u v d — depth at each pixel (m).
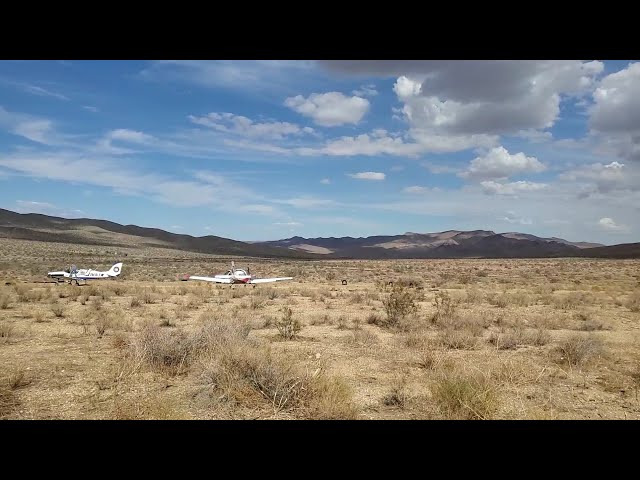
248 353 8.29
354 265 115.38
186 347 9.88
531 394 8.12
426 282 49.12
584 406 7.49
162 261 114.94
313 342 13.36
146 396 7.51
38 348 11.69
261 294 31.69
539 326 17.03
